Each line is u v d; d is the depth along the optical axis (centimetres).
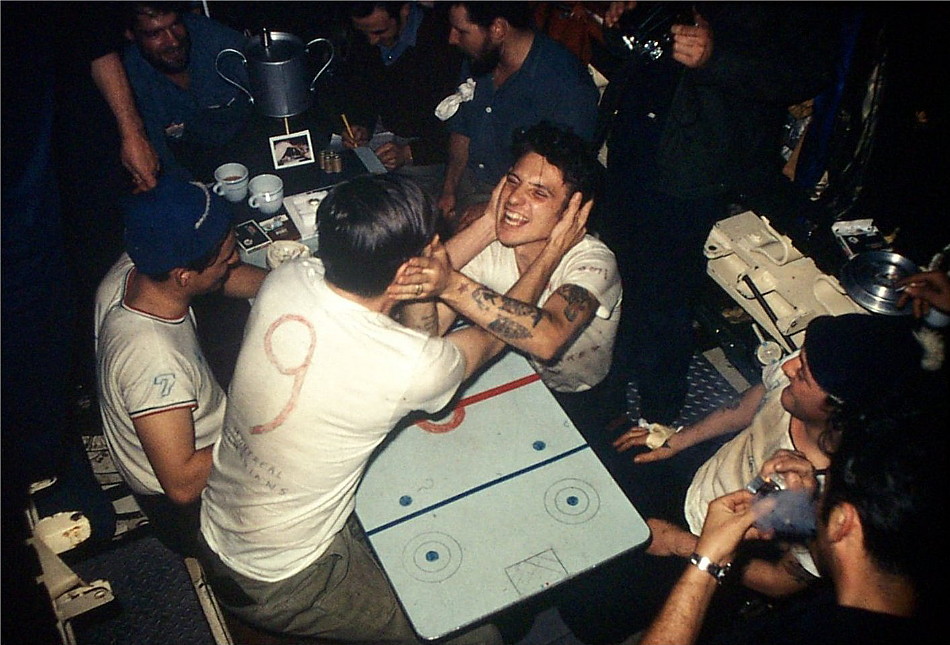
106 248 288
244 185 287
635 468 237
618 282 225
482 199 338
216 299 281
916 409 118
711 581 152
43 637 167
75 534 196
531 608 248
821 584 176
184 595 208
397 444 195
